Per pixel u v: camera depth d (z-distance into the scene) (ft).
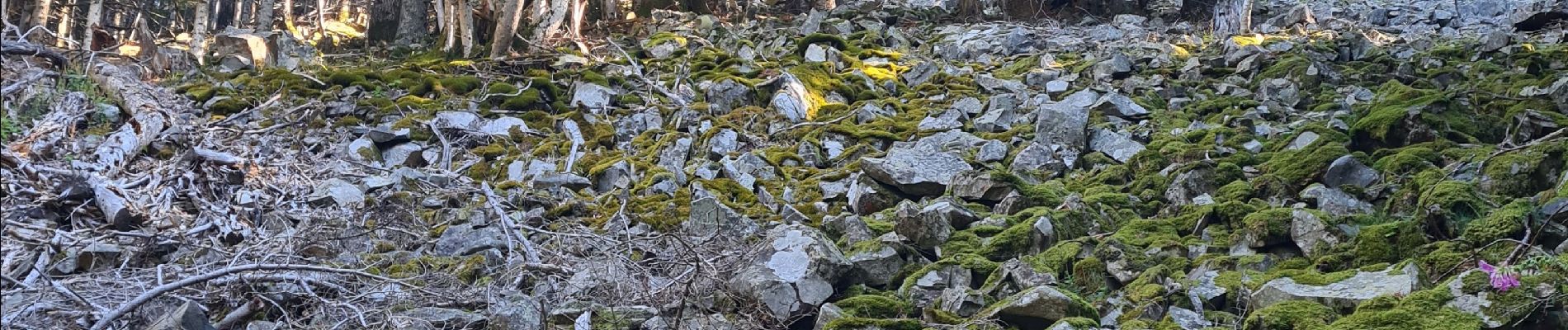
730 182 24.89
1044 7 53.26
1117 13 53.11
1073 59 38.63
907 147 27.99
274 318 16.21
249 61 41.14
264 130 29.60
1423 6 49.47
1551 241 16.83
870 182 23.09
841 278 17.71
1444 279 16.17
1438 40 40.04
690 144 28.48
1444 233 17.72
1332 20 47.06
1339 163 21.58
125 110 28.76
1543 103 25.90
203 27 61.41
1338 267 17.15
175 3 71.82
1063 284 17.70
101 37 48.21
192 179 21.81
